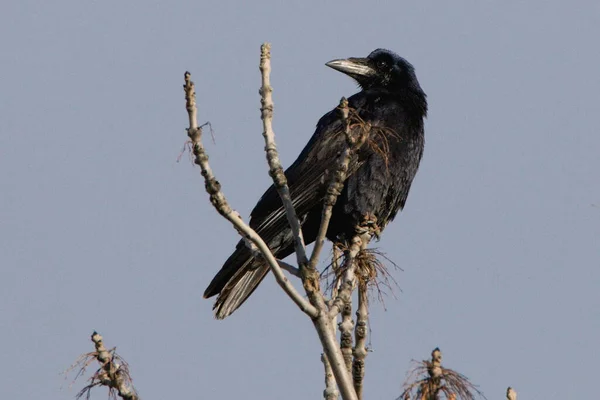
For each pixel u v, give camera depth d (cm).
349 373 862
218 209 836
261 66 911
